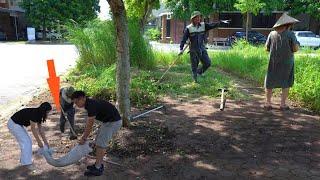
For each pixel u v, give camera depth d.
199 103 8.37
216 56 15.78
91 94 8.80
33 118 4.80
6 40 41.69
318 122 6.98
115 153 5.41
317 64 10.91
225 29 35.81
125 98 6.20
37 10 40.69
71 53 21.81
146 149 5.56
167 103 8.32
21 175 4.77
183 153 5.45
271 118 7.21
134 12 14.33
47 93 9.61
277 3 31.67
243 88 10.20
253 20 36.03
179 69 13.30
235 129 6.51
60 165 4.69
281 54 7.38
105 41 13.02
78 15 42.22
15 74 13.26
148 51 13.34
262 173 4.83
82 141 4.65
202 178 4.70
